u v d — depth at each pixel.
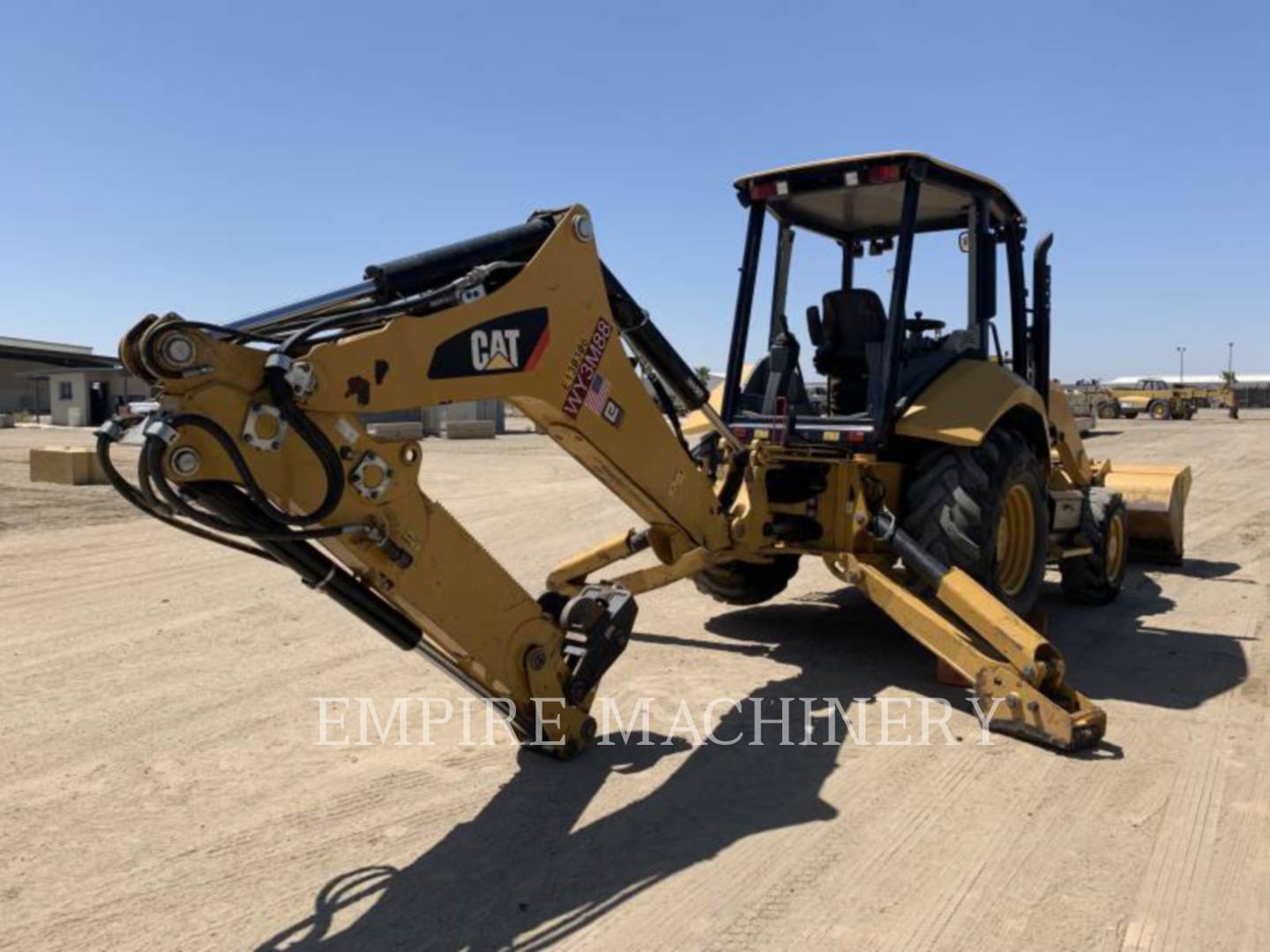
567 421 3.91
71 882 3.28
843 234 6.65
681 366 4.64
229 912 3.10
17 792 3.96
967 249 5.84
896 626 6.57
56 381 39.34
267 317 3.25
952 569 4.99
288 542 3.15
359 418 3.26
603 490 15.29
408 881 3.28
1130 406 47.69
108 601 7.23
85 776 4.12
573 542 10.20
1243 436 29.33
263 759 4.28
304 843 3.54
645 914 3.08
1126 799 3.85
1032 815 3.71
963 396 5.39
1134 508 8.49
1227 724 4.66
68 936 2.98
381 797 3.90
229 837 3.58
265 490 3.00
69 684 5.29
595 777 4.07
